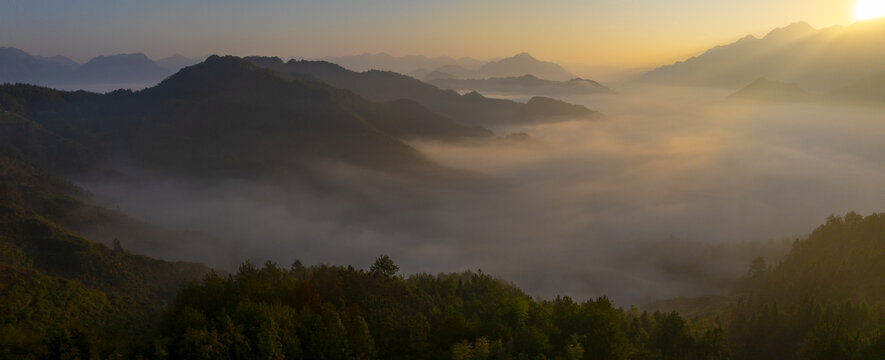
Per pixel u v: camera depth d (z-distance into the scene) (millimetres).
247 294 62844
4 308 111125
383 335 63562
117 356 49250
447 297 97188
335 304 66562
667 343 84938
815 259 155750
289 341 54688
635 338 85625
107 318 126438
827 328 78375
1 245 164625
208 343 51094
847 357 72750
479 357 57406
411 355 61094
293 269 99438
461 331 65375
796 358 93250
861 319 96375
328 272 77250
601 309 69000
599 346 62438
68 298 127250
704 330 104750
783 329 99500
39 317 112125
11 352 48594
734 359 99188
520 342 61875
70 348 48125
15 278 126125
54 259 166625
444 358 59281
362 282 76625
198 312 56781
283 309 58906
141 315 135250
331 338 55562
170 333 55375
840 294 126062
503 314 70125
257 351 53312
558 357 58062
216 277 66062
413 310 74000
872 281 125625
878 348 69000
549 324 66000
